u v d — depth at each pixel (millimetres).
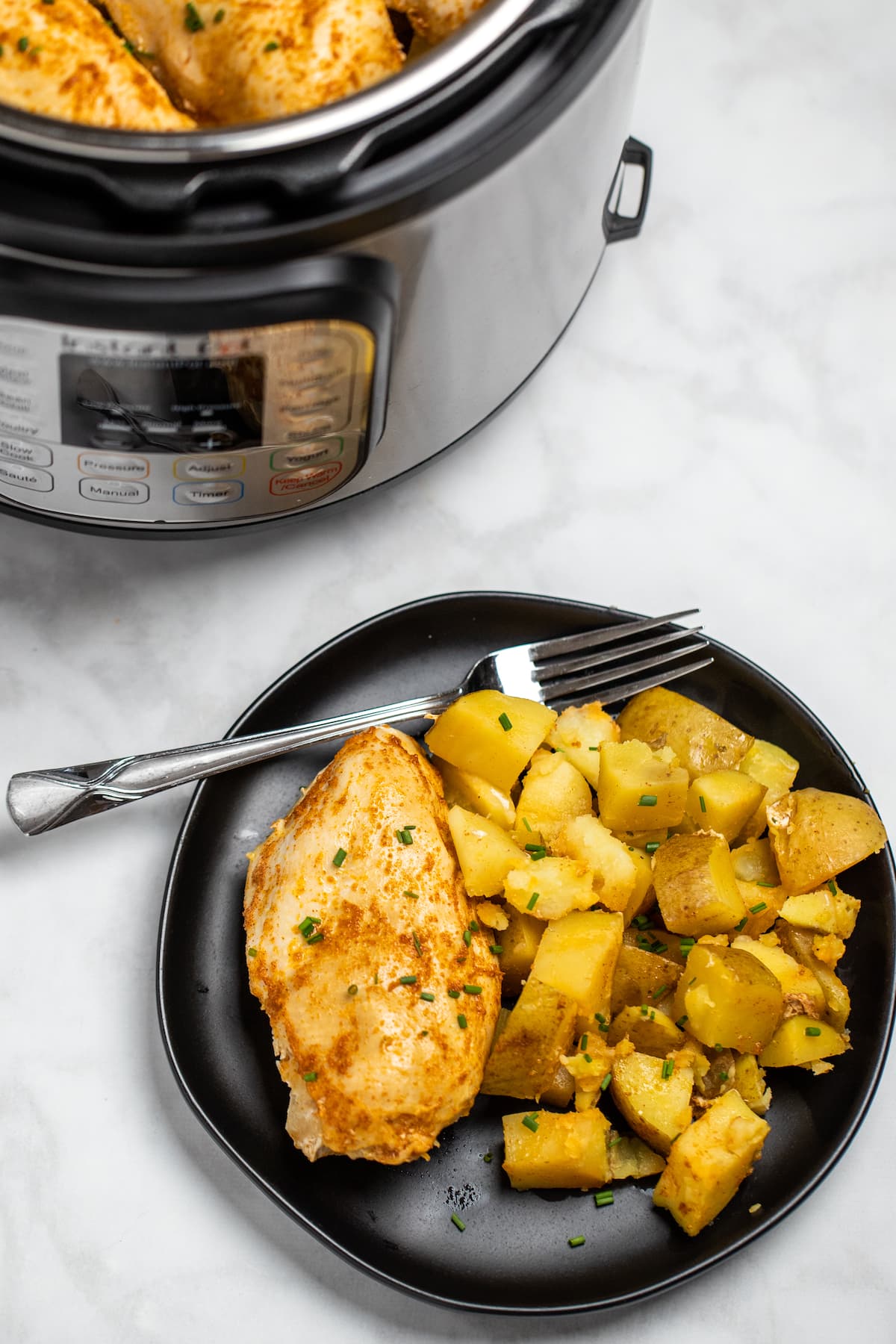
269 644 1421
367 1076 1071
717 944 1146
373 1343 1192
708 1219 1115
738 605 1468
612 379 1551
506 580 1464
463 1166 1168
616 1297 1106
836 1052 1169
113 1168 1230
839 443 1544
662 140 1646
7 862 1312
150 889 1318
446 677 1362
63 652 1396
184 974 1229
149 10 1067
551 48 984
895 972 1206
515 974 1187
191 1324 1193
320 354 1026
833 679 1445
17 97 1017
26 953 1289
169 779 1242
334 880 1129
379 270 984
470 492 1495
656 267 1600
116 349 982
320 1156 1128
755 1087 1156
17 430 1098
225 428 1095
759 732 1331
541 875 1143
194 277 932
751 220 1626
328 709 1343
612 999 1183
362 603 1444
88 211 919
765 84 1682
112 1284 1200
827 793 1246
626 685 1322
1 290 933
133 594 1424
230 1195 1227
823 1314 1213
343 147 927
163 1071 1262
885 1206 1248
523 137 985
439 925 1119
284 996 1115
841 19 1715
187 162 906
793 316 1592
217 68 1062
